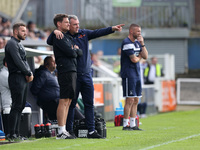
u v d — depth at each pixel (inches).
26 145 952.9
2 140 1087.0
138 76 1332.4
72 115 1108.5
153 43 3489.2
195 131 1296.8
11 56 1070.4
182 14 3531.0
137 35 1316.4
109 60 2647.6
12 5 2672.2
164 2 3501.5
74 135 1101.1
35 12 3336.6
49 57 1299.2
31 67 1321.4
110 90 1866.4
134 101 1350.9
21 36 1087.0
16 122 1084.5
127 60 1321.4
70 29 1090.1
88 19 3230.8
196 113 2137.1
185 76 3307.1
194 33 3668.8
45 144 961.5
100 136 1079.0
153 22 3494.1
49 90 1288.1
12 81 1073.5
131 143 984.3
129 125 1411.2
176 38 3501.5
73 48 1059.3
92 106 1092.5
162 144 972.6
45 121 1331.2
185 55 3516.2
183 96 2802.7
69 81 1047.6
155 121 1721.2
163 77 2514.8
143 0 3457.2
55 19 1072.2
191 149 887.7
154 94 2219.5
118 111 1568.7
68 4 3255.4
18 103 1082.7
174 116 1984.5
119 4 3378.4
